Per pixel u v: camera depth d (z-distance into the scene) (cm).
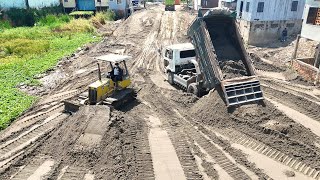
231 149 1270
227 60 1647
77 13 4572
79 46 2967
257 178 1099
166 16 4266
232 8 4094
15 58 2522
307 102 1717
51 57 2580
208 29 1734
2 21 3853
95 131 1265
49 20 4131
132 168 1132
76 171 1105
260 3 3055
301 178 1100
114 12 4909
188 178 1095
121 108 1630
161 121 1506
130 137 1323
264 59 2616
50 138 1295
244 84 1519
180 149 1268
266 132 1355
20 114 1591
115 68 1630
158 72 2264
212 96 1570
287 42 3170
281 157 1216
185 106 1677
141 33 3425
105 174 1082
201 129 1430
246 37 3219
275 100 1783
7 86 1920
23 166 1148
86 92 1705
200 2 4900
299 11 3225
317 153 1235
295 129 1374
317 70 2009
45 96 1831
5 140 1349
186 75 1888
